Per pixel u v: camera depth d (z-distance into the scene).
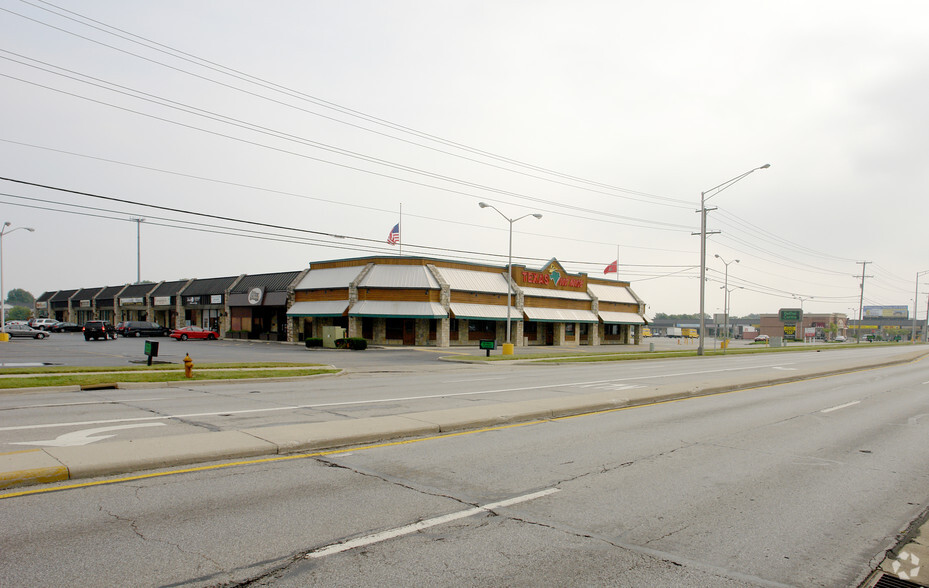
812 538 5.65
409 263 47.06
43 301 89.50
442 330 46.44
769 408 14.77
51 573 4.39
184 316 63.91
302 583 4.35
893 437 10.99
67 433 9.55
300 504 6.20
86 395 15.12
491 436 10.23
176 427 10.25
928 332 163.88
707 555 5.16
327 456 8.45
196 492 6.52
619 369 29.08
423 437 10.01
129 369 20.97
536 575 4.62
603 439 10.17
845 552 5.32
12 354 30.56
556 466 8.16
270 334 52.81
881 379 24.81
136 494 6.38
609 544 5.34
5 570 4.42
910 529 5.95
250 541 5.14
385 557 4.88
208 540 5.13
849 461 8.92
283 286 51.78
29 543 4.96
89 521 5.52
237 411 12.38
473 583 4.43
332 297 47.44
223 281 59.09
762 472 8.13
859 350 63.62
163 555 4.78
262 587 4.27
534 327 57.72
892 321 181.62
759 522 6.05
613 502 6.58
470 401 14.59
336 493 6.63
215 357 31.36
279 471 7.52
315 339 43.81
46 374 18.78
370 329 47.12
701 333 44.59
